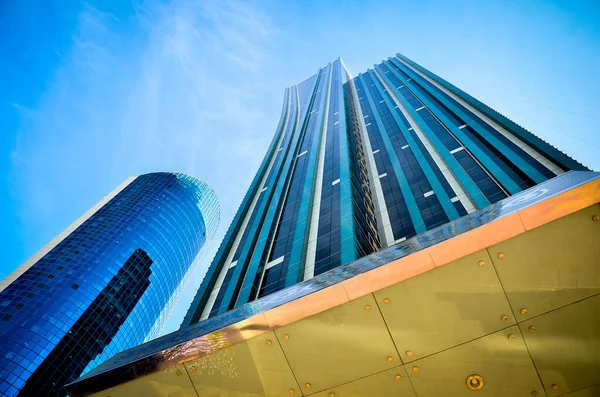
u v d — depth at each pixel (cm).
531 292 795
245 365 955
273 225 5866
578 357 780
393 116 9688
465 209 4450
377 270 879
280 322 930
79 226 14125
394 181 6325
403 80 12288
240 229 6881
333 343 904
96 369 1203
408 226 4800
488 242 814
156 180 17725
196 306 4831
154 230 15250
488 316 817
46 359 9675
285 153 9762
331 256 3847
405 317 862
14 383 8900
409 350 863
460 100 8444
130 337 12256
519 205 862
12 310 10250
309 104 13750
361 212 4834
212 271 5562
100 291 11988
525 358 805
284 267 4444
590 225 761
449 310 837
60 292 11194
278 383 939
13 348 9400
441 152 6338
